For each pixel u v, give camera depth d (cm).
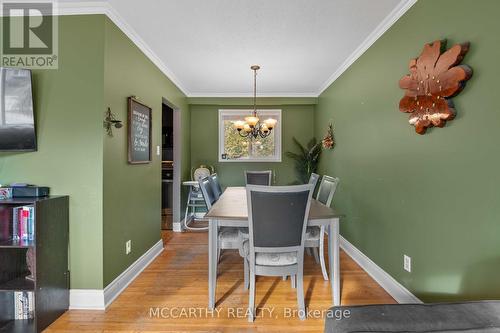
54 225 193
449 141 164
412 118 193
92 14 210
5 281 186
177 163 441
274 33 259
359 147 302
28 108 202
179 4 210
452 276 163
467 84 150
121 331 181
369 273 271
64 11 209
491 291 138
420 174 193
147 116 294
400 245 218
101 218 209
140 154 275
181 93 447
